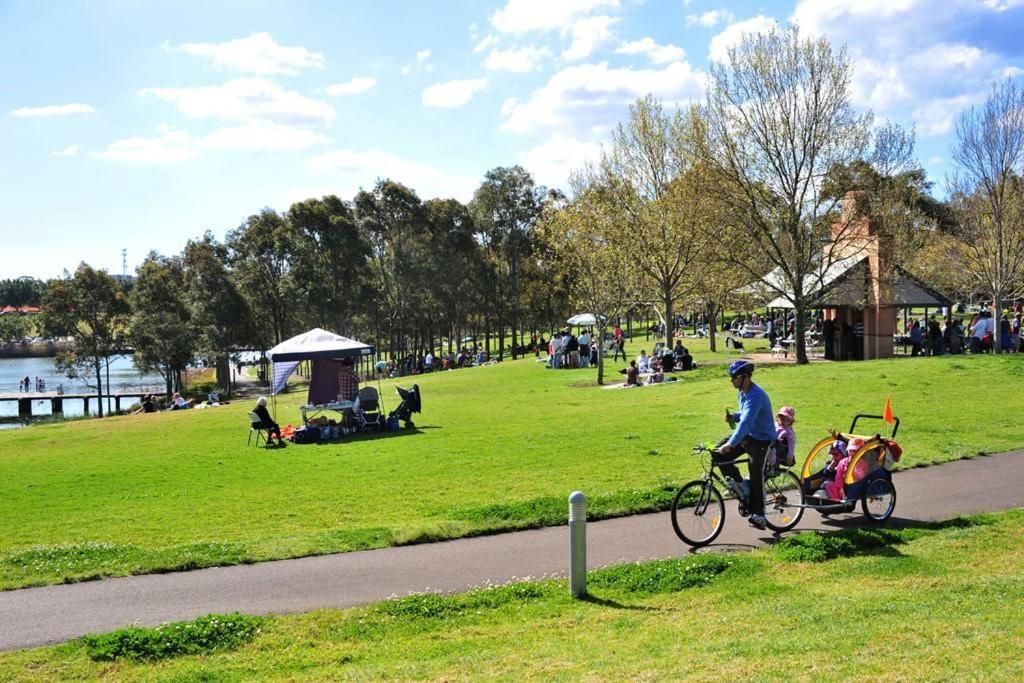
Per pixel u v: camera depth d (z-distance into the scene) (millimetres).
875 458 10805
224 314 79125
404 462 18188
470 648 7082
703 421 22047
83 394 79875
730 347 51062
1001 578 7766
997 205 40281
